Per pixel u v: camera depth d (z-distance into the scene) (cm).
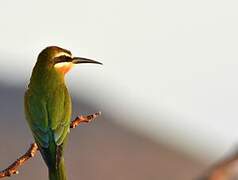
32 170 7406
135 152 9138
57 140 1619
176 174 8756
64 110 1652
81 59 1730
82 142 8938
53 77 1691
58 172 1579
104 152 8862
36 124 1634
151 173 8819
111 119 9906
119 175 8569
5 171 1487
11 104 9556
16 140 8375
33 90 1673
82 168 8381
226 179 1546
